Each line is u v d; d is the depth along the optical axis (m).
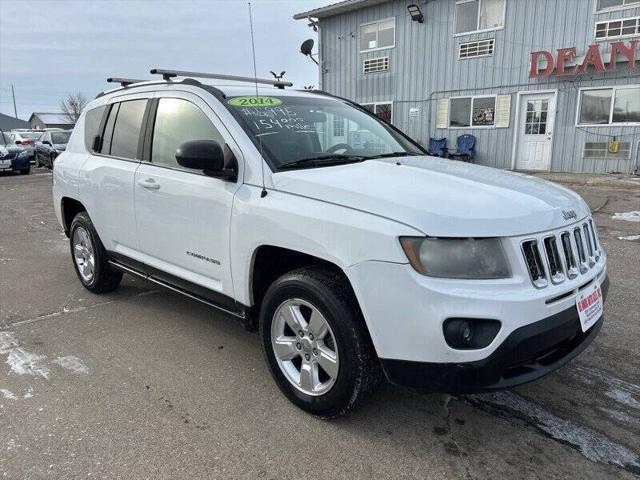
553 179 13.26
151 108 3.84
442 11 16.42
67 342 3.83
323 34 19.64
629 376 3.26
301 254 2.87
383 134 3.95
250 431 2.71
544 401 2.99
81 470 2.42
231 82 3.74
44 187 14.49
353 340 2.51
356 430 2.72
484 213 2.36
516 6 14.96
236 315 3.22
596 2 13.67
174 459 2.50
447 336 2.25
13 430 2.73
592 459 2.48
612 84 13.83
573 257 2.58
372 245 2.36
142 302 4.68
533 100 15.30
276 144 3.12
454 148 17.08
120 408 2.93
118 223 4.11
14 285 5.24
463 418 2.82
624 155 14.01
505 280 2.28
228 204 3.04
